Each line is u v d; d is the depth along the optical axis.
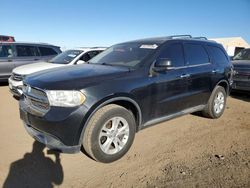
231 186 2.93
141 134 4.56
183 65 4.61
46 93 3.20
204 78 5.00
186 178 3.11
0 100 7.07
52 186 2.97
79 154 3.73
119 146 3.58
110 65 4.31
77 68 4.14
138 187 2.95
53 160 3.55
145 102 3.85
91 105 3.18
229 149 3.97
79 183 3.04
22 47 9.45
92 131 3.24
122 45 5.07
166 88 4.17
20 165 3.41
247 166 3.40
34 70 6.76
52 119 3.09
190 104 4.82
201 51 5.16
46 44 10.13
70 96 3.12
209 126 5.06
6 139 4.25
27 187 2.94
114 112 3.41
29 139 4.25
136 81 3.71
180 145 4.11
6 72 9.09
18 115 5.65
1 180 3.06
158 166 3.41
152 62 4.05
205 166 3.40
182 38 4.89
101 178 3.14
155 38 4.94
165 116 4.34
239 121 5.44
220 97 5.59
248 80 7.40
